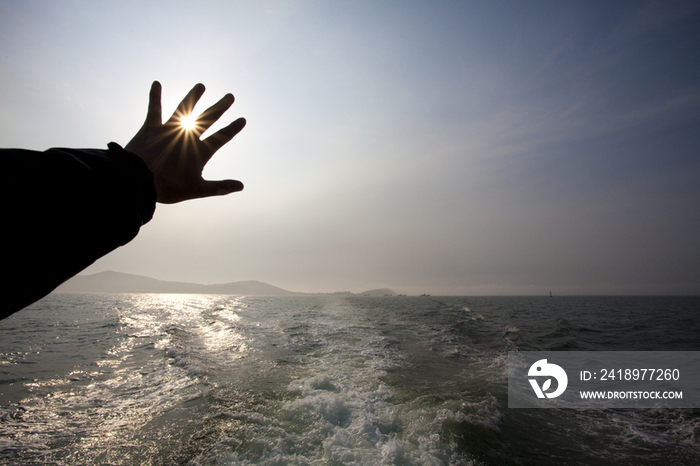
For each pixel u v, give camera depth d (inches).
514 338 561.0
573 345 524.7
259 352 422.9
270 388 290.0
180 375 337.1
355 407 248.8
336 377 320.8
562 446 224.1
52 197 42.6
